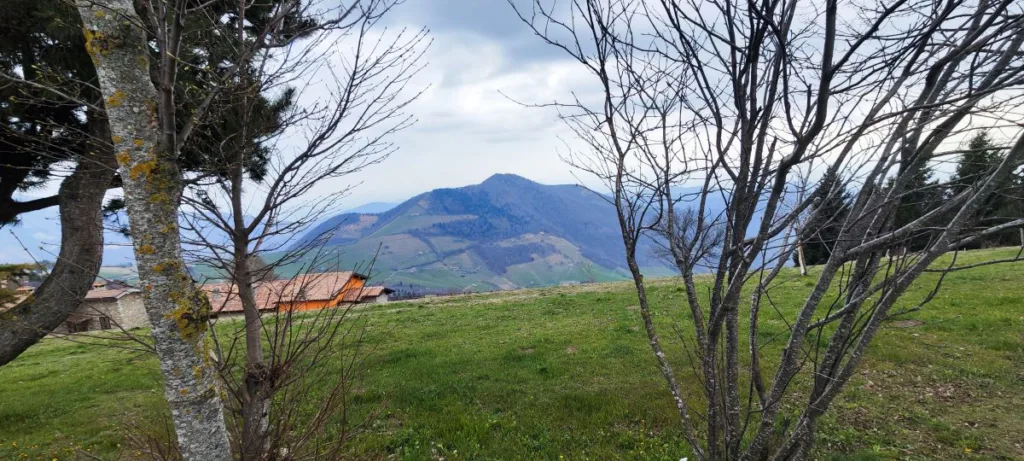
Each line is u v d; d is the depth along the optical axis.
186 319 2.41
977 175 1.95
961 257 18.72
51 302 5.70
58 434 7.37
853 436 5.81
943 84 2.02
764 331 10.30
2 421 8.22
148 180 2.32
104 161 5.18
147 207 2.33
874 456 5.30
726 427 2.53
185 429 2.42
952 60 1.91
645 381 8.15
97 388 9.94
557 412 7.09
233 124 3.89
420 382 8.75
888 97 2.00
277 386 3.51
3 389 10.84
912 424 6.07
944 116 1.83
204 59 3.83
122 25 2.27
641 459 5.61
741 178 2.09
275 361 3.57
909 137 2.16
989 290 13.02
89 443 6.87
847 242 2.25
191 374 2.42
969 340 8.98
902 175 2.13
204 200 3.50
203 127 3.76
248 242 3.63
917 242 2.36
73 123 5.45
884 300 2.13
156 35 2.30
